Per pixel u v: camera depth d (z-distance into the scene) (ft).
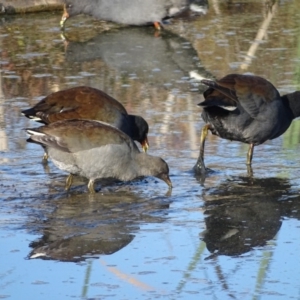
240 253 31.53
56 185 40.16
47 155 42.09
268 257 31.12
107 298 27.78
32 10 84.07
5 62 65.77
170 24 80.74
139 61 66.33
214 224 34.53
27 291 28.32
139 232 33.60
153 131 48.96
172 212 36.19
